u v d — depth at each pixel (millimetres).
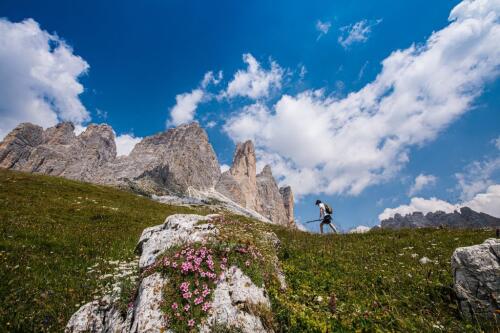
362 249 18594
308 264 14680
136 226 30844
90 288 14023
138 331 8008
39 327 10766
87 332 9422
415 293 11516
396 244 19891
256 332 8305
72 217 30141
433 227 24719
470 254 10203
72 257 18500
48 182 52875
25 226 23016
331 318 9320
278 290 10547
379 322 9258
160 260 10469
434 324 9320
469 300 9734
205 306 8445
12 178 49438
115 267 16891
